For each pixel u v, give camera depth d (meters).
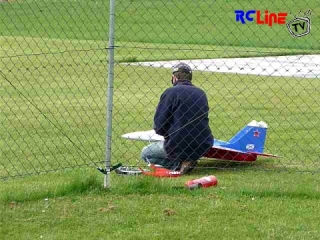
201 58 54.06
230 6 85.88
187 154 21.91
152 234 16.39
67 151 24.78
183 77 22.36
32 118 31.34
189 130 21.80
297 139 27.70
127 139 25.78
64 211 17.83
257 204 18.50
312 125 30.73
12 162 23.14
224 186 20.16
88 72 48.03
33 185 19.75
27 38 68.12
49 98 37.38
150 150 22.64
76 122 30.53
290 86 42.94
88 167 22.22
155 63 53.31
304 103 37.03
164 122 22.00
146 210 17.98
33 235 16.30
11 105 35.00
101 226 16.89
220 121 31.61
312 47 64.50
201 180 19.94
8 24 69.00
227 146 23.25
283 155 24.88
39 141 26.42
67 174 21.28
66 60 53.97
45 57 55.44
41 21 70.75
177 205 18.34
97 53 61.00
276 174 21.95
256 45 68.19
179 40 75.12
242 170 22.53
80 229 16.70
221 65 51.78
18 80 43.47
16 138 26.94
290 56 54.44
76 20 75.25
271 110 34.69
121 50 65.81
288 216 17.66
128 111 33.88
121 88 41.84
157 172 21.55
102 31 77.12
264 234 16.42
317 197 19.19
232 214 17.75
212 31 77.75
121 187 19.44
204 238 16.20
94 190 19.31
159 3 86.88
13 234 16.33
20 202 18.42
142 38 76.88
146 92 40.41
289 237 16.22
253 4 85.44
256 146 23.50
